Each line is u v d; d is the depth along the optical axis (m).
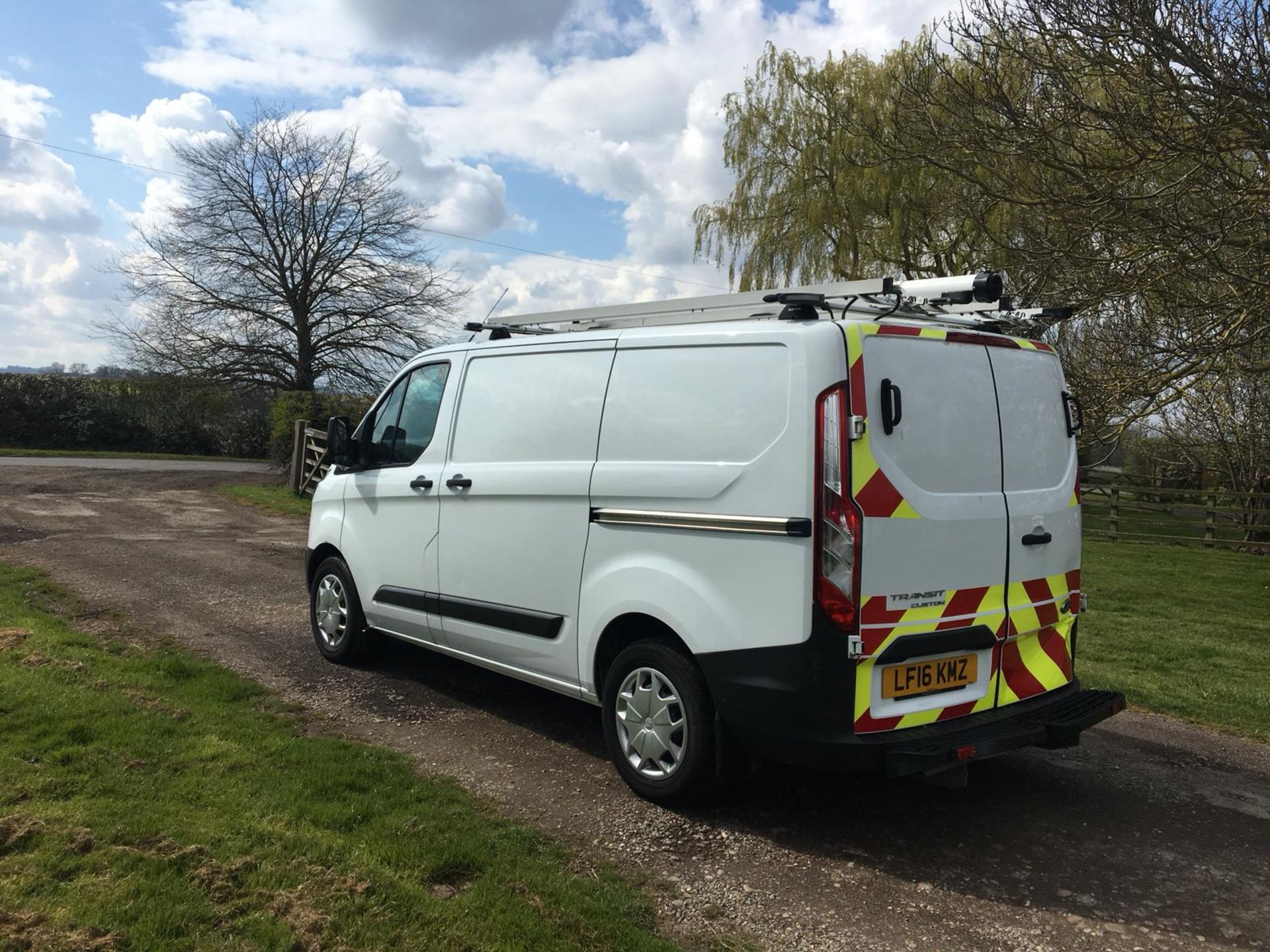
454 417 5.26
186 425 33.88
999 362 4.13
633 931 2.95
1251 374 11.00
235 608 7.66
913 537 3.61
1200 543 17.03
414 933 2.82
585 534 4.32
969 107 10.59
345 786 3.94
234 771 4.00
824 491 3.44
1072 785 4.51
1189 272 9.73
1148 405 10.90
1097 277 10.50
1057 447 4.42
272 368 30.94
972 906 3.28
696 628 3.77
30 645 5.75
